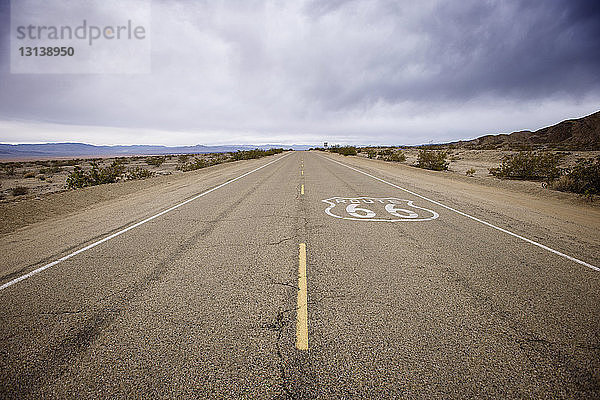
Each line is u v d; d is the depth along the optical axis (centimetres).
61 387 203
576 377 206
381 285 344
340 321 272
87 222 683
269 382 204
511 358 224
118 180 1775
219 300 315
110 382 206
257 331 259
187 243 511
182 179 1595
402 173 1788
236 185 1305
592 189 977
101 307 305
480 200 910
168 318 282
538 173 1559
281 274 378
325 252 456
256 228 604
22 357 233
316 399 190
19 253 477
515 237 534
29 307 308
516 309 293
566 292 328
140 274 385
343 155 4988
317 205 839
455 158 3459
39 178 2386
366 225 618
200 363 222
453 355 227
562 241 511
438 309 293
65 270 402
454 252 455
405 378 206
